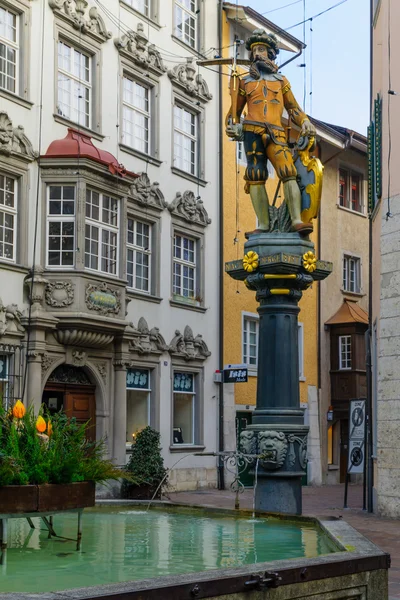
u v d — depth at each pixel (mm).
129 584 4305
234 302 28578
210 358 27422
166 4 26438
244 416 29047
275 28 30047
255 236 12859
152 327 24859
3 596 3967
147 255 25203
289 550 6062
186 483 25750
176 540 6520
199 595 4441
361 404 20688
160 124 25844
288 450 12344
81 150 21594
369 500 19750
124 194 22906
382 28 20172
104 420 22547
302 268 12648
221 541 6500
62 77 22359
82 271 21062
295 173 13000
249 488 27312
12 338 20016
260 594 4785
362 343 33938
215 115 28547
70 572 5109
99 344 22047
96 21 23281
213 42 28641
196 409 26906
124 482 20047
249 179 13273
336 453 33906
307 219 12953
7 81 20734
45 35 21562
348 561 5363
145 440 20438
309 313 32812
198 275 27297
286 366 12633
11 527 7332
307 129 13117
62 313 20812
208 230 27734
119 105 24078
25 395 20141
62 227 21297
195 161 27703
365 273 36375
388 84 19641
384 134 19578
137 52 24812
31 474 5875
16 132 20500
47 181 21156
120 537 6723
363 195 36656
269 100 13258
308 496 25875
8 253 20438
